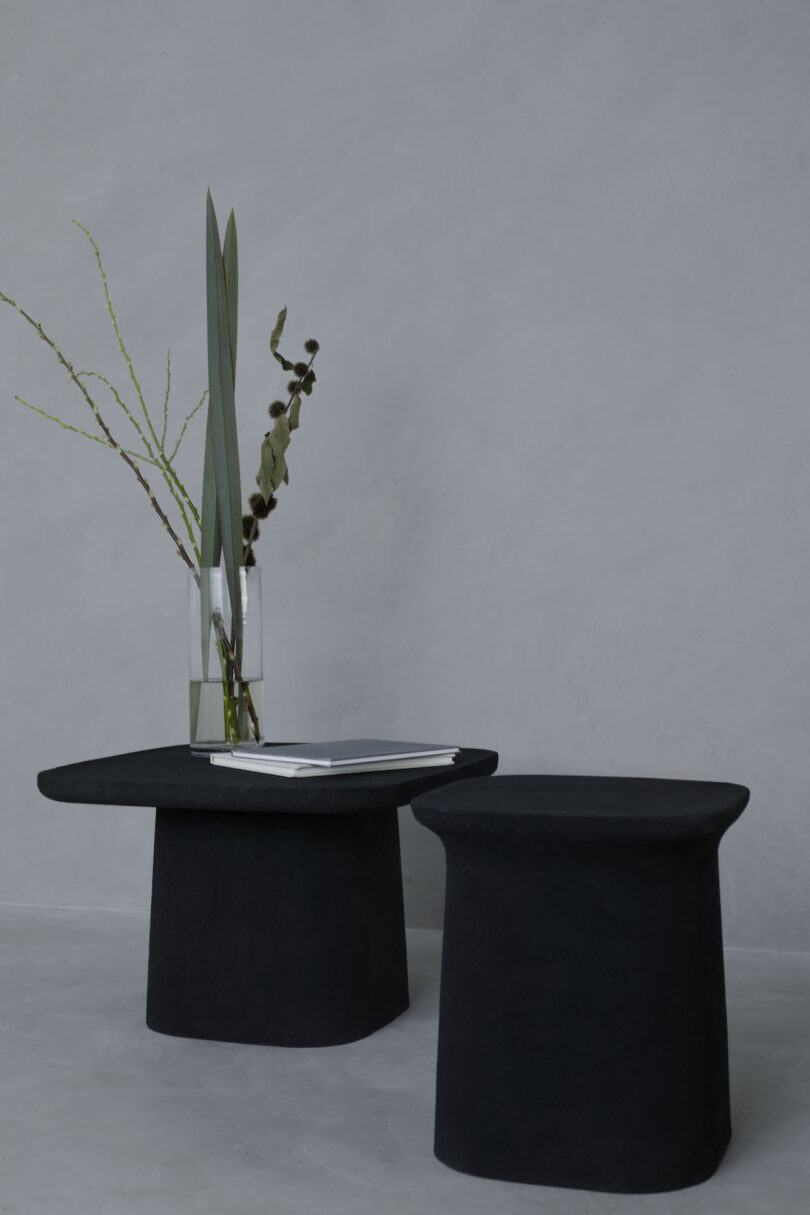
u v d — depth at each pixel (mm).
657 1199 1581
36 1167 1709
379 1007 2316
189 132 3314
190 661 2463
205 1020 2256
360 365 3172
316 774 2141
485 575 3072
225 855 2254
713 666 2904
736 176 2896
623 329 2973
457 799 1737
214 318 2486
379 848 2352
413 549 3131
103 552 3359
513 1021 1638
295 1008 2211
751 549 2881
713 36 2914
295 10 3230
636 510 2961
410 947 2932
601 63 2992
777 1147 1745
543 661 3029
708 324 2912
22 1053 2182
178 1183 1653
